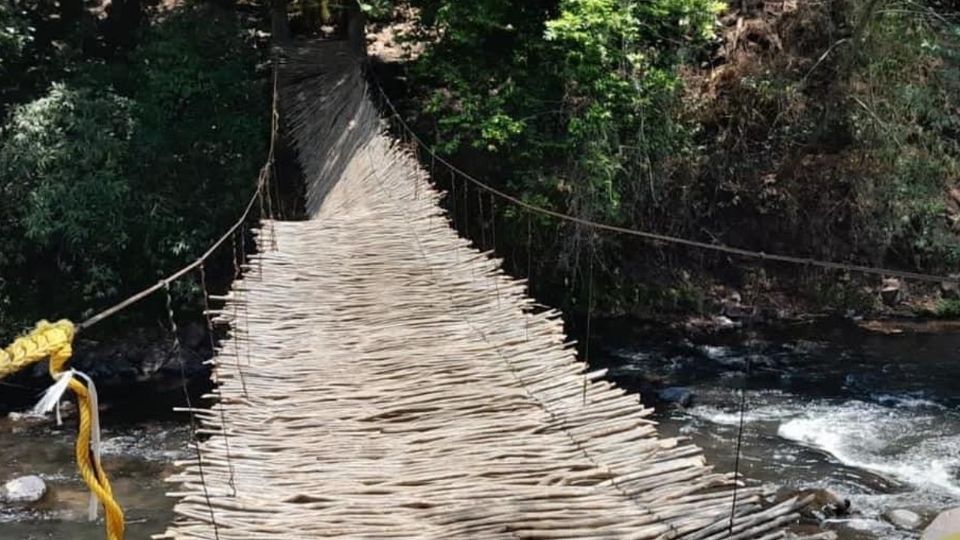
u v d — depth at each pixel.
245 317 5.12
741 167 12.00
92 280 10.37
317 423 3.87
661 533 2.88
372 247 6.42
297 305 5.31
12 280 10.74
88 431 2.49
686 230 11.86
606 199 10.41
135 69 11.29
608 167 10.11
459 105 10.62
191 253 10.68
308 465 3.51
